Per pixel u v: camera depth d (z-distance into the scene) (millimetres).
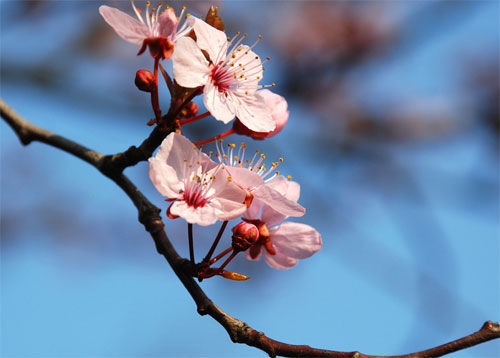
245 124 533
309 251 542
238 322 525
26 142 583
